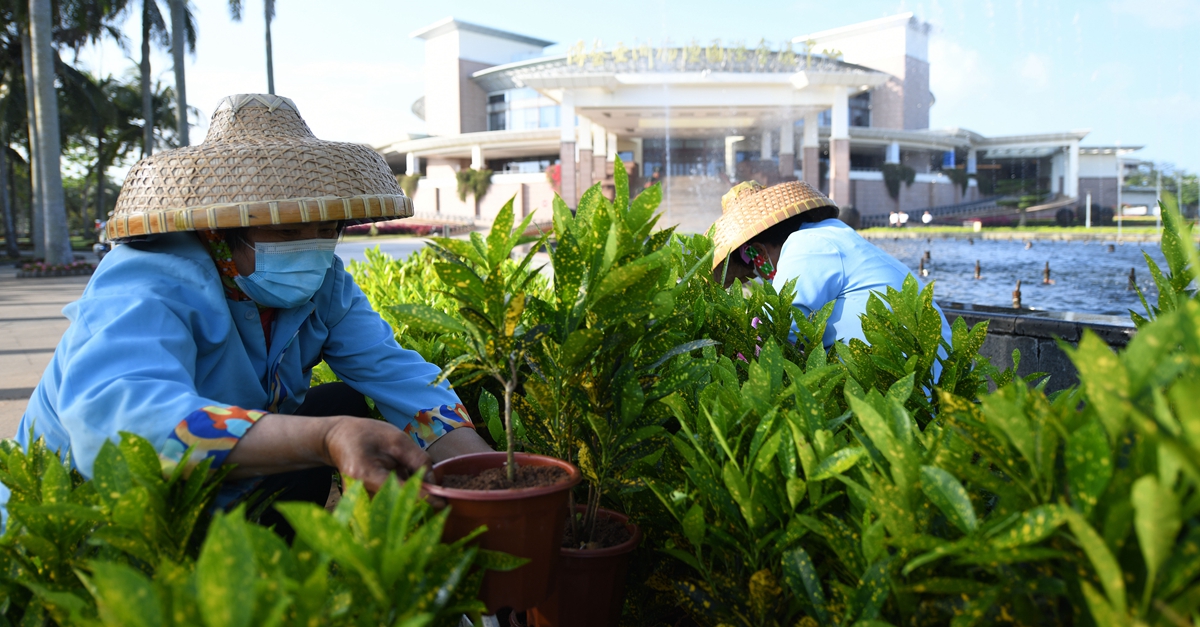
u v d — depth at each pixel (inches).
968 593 26.5
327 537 22.9
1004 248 771.4
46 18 661.9
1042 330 117.8
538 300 36.1
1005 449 27.2
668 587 42.3
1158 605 20.5
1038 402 26.2
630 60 1316.4
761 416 38.0
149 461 32.6
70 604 26.0
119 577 20.9
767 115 1368.1
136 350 42.1
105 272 47.5
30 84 834.2
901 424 34.0
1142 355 21.9
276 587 21.8
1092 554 21.1
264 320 57.3
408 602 26.0
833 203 92.5
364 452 36.2
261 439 37.9
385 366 60.2
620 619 47.2
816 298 82.9
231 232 52.3
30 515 32.6
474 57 2081.7
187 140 729.0
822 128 1579.7
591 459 39.6
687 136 1651.1
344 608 24.3
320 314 61.2
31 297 492.4
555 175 1598.2
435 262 31.2
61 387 40.6
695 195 1466.5
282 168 46.4
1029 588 25.0
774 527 36.0
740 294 63.3
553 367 36.2
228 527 20.9
